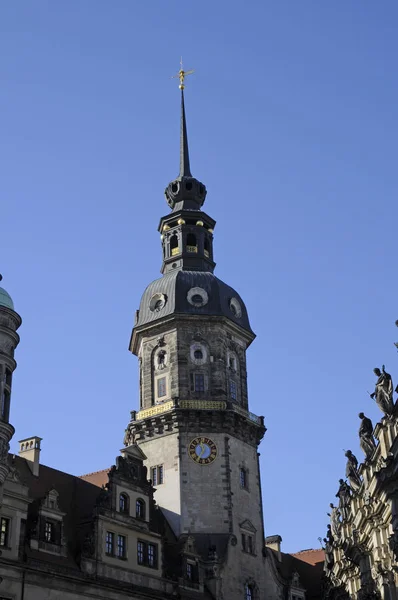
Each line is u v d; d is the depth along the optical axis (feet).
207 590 320.50
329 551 394.32
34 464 290.56
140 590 284.61
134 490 302.66
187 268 388.16
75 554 271.08
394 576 271.08
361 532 310.24
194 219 400.26
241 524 343.46
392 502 251.60
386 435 260.01
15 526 249.14
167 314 367.66
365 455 299.17
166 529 331.16
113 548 283.38
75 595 260.62
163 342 369.71
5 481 248.93
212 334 368.68
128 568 285.23
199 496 339.98
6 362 232.94
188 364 362.33
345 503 356.79
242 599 330.75
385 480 248.11
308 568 430.61
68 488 298.15
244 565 337.31
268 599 345.10
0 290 242.78
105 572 274.98
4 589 238.89
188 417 350.64
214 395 358.02
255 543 348.18
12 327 239.09
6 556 242.37
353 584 346.74
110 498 290.15
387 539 273.54
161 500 342.64
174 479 342.85
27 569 246.47
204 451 348.18
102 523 281.54
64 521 280.72
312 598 410.11
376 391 262.47
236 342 378.32
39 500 267.39
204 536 333.62
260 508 358.02
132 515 297.33
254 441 366.84
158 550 302.66
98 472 337.31
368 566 309.22
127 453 307.58
